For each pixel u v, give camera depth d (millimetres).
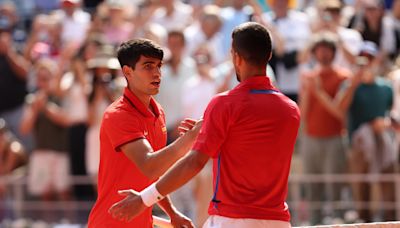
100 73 34750
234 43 15266
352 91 32969
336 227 17750
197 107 33875
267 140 14844
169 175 14578
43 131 35844
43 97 36125
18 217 35375
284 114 15008
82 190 35594
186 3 42812
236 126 14797
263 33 15164
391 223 17641
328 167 33312
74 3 41188
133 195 14812
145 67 16797
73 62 37031
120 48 17062
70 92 36375
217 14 37312
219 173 15016
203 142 14664
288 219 15281
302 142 33719
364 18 38156
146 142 16438
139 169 16219
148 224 17328
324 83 33312
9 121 40375
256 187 14898
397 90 34156
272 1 37188
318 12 37281
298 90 35750
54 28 41062
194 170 14602
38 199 35688
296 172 34625
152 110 17422
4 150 37625
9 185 35844
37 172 35844
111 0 39188
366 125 33156
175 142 15820
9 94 40250
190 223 18062
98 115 34688
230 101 14859
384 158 33125
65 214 35031
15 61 40312
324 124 33219
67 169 36125
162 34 36969
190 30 37812
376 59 34656
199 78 34188
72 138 36000
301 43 36156
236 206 14867
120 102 16938
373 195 32438
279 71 35875
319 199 32750
